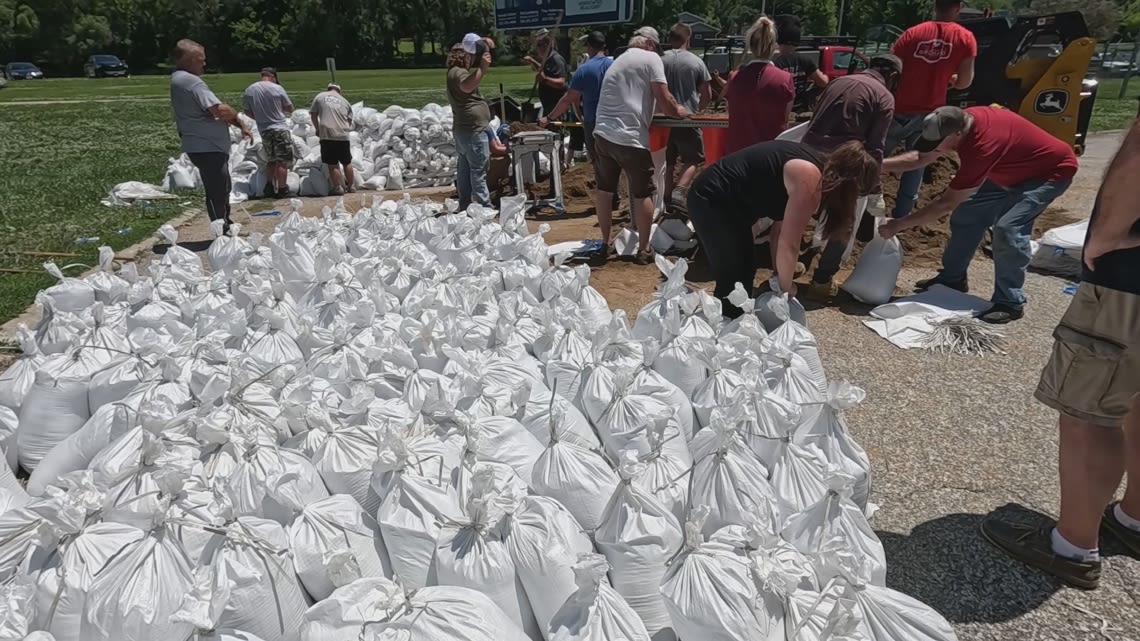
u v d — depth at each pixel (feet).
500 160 34.47
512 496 8.01
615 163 22.76
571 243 25.75
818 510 8.51
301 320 14.01
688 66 26.14
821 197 13.42
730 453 9.07
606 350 12.56
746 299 13.35
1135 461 10.08
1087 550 9.78
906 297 20.01
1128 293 8.57
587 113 26.94
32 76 185.16
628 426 10.61
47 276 22.65
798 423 10.52
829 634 6.86
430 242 20.36
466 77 27.55
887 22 142.00
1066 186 17.90
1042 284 21.53
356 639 6.67
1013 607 9.48
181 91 26.27
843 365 16.60
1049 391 9.51
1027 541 10.18
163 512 7.47
